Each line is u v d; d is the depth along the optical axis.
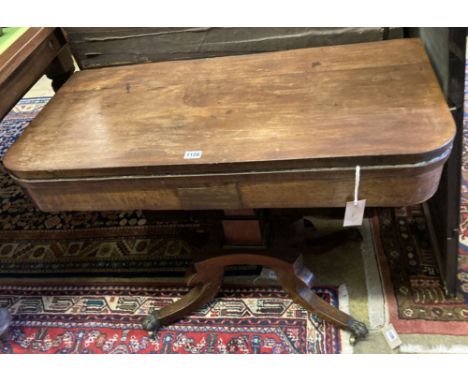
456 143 0.83
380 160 0.69
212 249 1.08
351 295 1.17
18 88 1.05
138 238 1.47
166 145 0.80
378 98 0.81
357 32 1.09
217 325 1.16
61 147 0.84
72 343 1.18
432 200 1.20
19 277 1.41
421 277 1.17
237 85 0.95
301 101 0.85
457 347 1.01
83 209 0.88
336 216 1.20
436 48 0.85
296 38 1.13
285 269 1.04
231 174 0.75
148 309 1.23
